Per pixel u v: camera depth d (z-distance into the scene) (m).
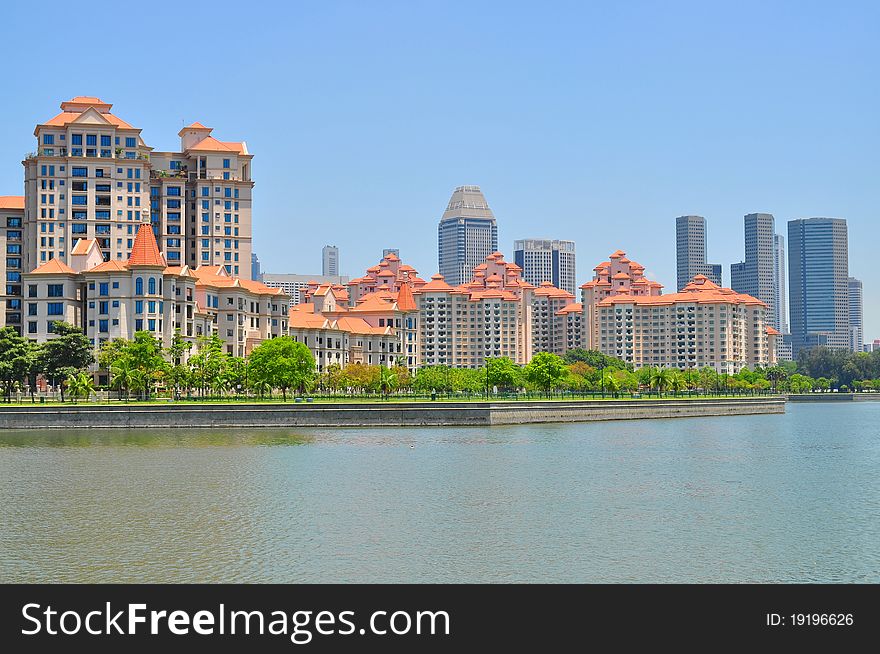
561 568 68.19
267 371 199.62
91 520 82.50
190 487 99.94
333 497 94.06
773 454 140.50
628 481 106.88
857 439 172.25
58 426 166.50
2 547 73.06
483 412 179.88
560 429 178.00
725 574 67.25
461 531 78.56
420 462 120.81
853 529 80.56
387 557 70.62
